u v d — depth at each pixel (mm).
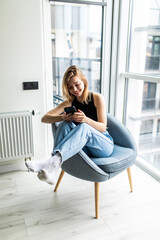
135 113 2697
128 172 1857
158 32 2141
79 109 1790
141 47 2396
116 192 1907
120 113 2646
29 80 2158
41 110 2285
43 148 2402
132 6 2340
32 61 2121
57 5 2221
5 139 2059
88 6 2332
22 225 1540
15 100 2158
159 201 1789
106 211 1676
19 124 2078
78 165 1493
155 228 1510
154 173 2127
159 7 2100
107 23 2381
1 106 2125
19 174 2221
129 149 1778
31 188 1979
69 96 1766
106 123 1803
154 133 2531
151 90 2490
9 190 1947
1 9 1898
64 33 2363
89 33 2480
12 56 2041
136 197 1840
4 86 2086
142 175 2188
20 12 1964
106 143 1633
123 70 2516
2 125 2012
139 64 2459
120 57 2455
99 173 1484
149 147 2572
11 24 1963
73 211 1683
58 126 1601
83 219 1599
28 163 1370
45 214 1648
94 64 2621
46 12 2146
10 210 1689
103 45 2449
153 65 2270
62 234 1462
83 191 1935
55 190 1930
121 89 2564
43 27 2166
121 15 2326
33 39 2072
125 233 1469
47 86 2332
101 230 1495
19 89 2145
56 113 1839
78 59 2557
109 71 2555
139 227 1520
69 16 2324
